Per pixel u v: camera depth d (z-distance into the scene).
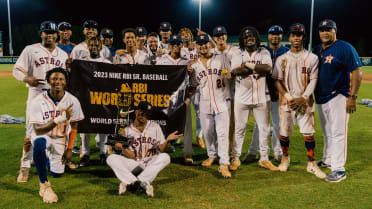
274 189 3.68
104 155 4.73
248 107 4.38
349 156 4.88
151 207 3.21
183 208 3.19
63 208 3.20
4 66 26.83
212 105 4.29
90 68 4.35
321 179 4.00
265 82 4.36
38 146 3.32
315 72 4.16
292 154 5.11
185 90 4.43
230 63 4.36
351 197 3.43
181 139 6.31
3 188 3.71
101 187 3.78
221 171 4.17
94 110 4.39
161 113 4.44
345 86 3.97
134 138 3.69
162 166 3.56
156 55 5.25
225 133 4.26
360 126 6.93
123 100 4.41
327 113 4.18
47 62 4.22
